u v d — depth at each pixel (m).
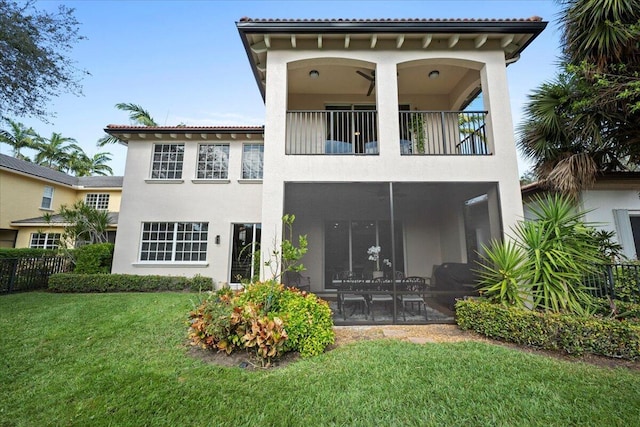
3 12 7.03
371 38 7.07
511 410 2.88
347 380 3.51
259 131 11.19
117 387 3.43
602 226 8.04
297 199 7.14
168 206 11.16
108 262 10.71
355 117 9.69
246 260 11.12
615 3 5.90
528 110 7.65
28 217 16.28
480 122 8.47
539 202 6.38
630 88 6.06
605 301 5.23
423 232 8.59
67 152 28.81
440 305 7.46
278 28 6.78
